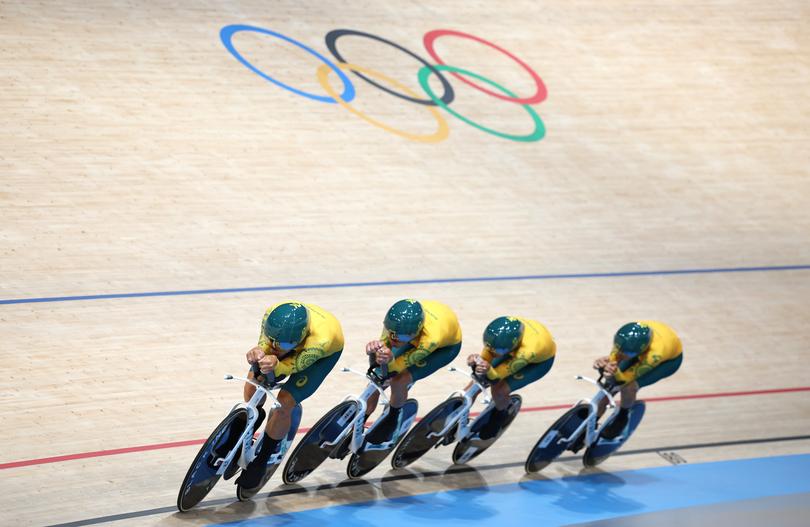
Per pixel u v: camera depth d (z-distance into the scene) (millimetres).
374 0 24641
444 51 23500
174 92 18703
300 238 15680
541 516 9484
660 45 26234
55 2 20156
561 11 26594
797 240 19672
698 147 22422
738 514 10031
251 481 8672
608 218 18859
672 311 15859
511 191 18938
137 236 14508
